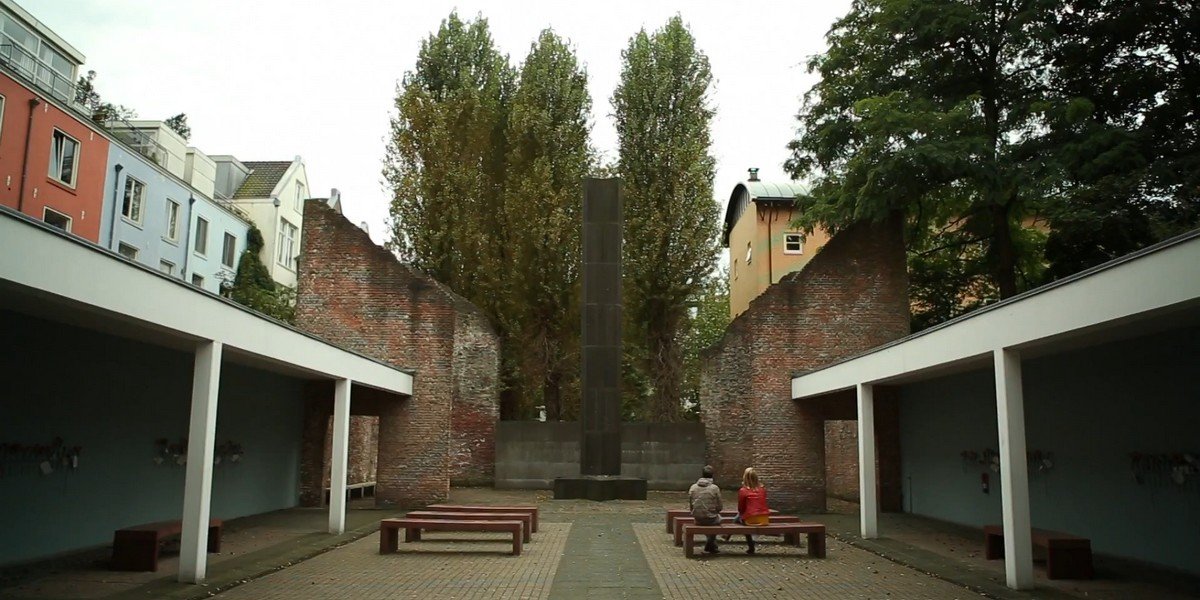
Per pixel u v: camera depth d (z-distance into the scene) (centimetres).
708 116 3150
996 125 2220
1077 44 2156
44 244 773
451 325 2298
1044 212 2084
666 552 1403
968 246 2781
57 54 2939
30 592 997
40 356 1252
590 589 1067
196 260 3338
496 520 1450
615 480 2330
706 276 3031
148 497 1555
